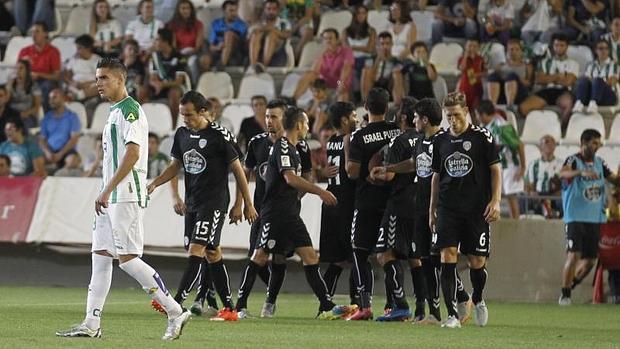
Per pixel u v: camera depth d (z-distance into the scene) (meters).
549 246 54.81
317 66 69.12
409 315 39.00
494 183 35.44
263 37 72.44
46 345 26.50
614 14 72.94
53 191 59.69
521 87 67.75
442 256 36.06
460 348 28.73
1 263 60.91
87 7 79.25
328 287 42.72
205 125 38.03
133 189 28.00
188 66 70.75
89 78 72.25
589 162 53.06
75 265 59.88
